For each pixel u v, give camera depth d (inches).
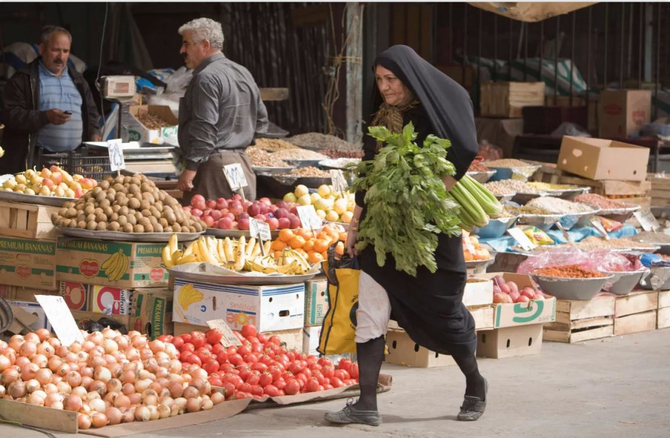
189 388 397.1
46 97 694.5
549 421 398.6
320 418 395.5
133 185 507.2
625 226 753.0
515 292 541.3
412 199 356.5
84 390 384.5
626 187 817.5
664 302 644.1
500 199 716.7
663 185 864.3
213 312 468.8
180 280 477.7
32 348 402.6
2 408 380.5
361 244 374.9
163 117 799.1
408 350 511.2
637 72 1320.1
